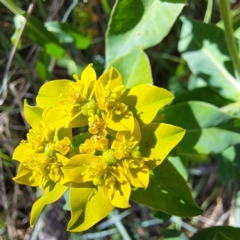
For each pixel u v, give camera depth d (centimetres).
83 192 8
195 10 13
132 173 7
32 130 8
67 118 8
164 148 8
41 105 8
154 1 10
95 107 8
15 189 15
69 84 8
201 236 10
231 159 12
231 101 11
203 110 9
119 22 10
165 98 8
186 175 11
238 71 11
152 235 15
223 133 9
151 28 10
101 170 7
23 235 15
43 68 14
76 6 15
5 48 15
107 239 15
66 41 14
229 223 14
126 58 9
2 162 15
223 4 9
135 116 8
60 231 15
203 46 11
